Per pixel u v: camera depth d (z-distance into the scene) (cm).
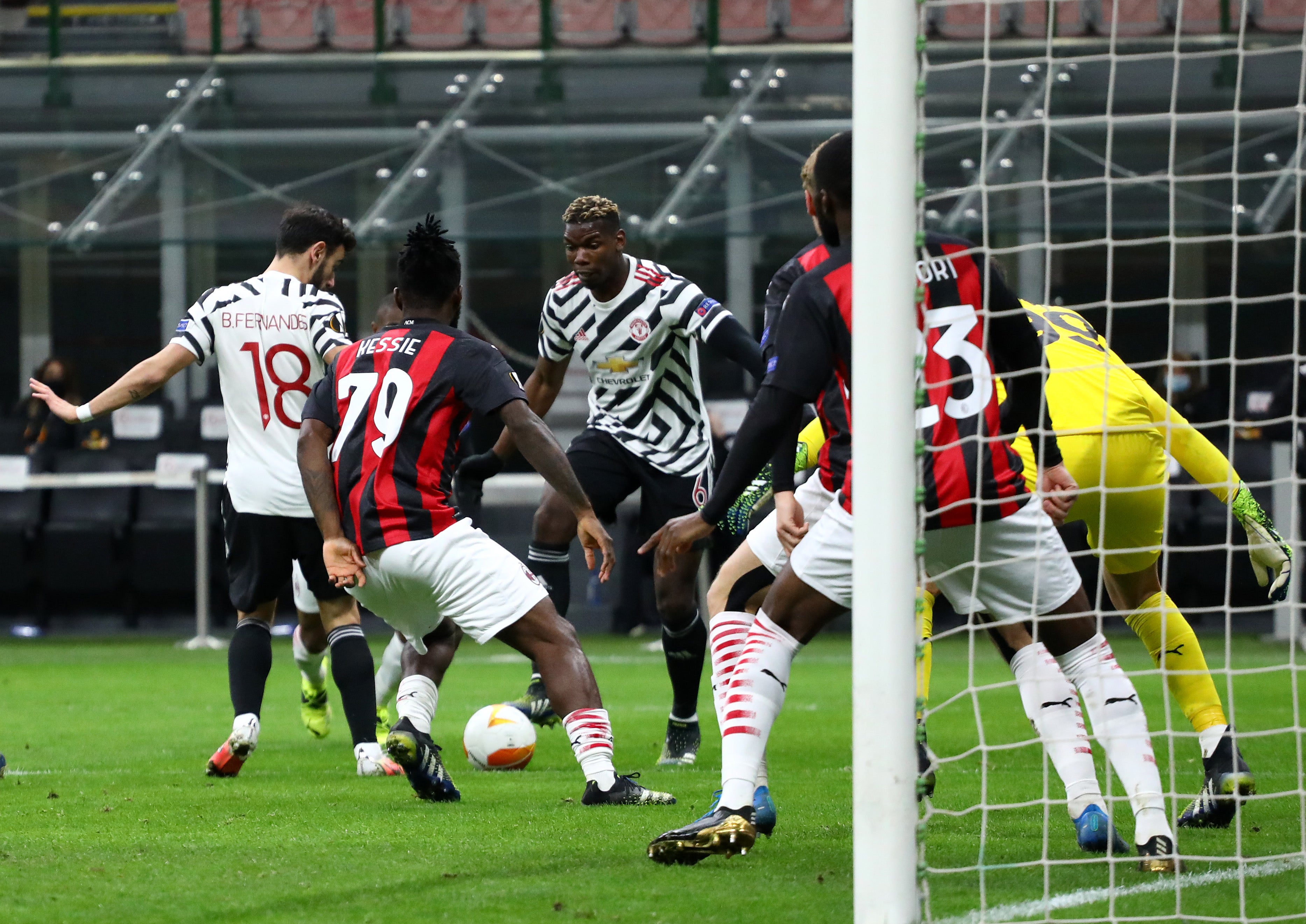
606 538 1386
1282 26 4528
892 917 942
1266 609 1440
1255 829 1359
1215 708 1421
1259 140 4384
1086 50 4588
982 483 1095
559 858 1188
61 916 991
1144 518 1416
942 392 1107
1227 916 1003
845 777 1731
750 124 4797
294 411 1769
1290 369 4709
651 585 4416
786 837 1295
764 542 1330
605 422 2020
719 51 5138
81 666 3569
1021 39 4638
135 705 2717
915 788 953
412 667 1591
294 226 1831
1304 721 2325
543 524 2039
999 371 1207
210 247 4959
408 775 1513
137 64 5231
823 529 1148
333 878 1111
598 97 5025
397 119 5003
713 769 1836
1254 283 4869
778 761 1895
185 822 1387
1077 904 1037
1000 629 1260
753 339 1927
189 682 3167
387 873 1129
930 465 1099
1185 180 1203
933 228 4306
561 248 5409
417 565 1382
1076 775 1223
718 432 4156
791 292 1119
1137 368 1308
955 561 1135
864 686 955
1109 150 1184
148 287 5709
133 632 4541
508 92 5091
